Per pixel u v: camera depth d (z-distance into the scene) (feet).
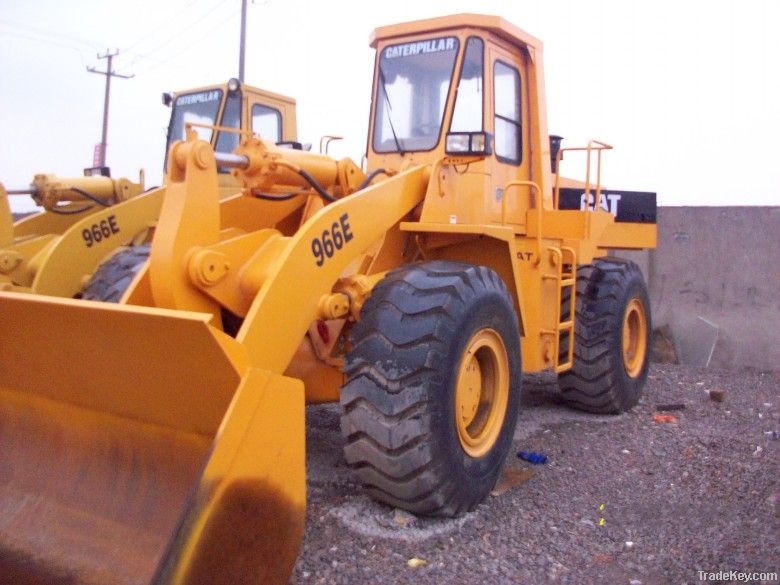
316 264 11.18
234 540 8.21
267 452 8.56
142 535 9.39
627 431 17.95
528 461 15.33
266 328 10.22
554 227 18.01
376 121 16.38
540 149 17.58
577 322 19.20
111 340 9.12
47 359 10.08
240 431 8.25
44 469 10.75
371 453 11.36
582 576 10.38
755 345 27.09
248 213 14.17
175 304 10.48
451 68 15.30
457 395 11.82
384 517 11.84
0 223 19.94
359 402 11.44
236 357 8.48
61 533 9.93
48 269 18.94
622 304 19.29
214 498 8.00
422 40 15.87
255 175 12.42
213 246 10.93
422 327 11.41
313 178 13.33
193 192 10.77
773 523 12.20
